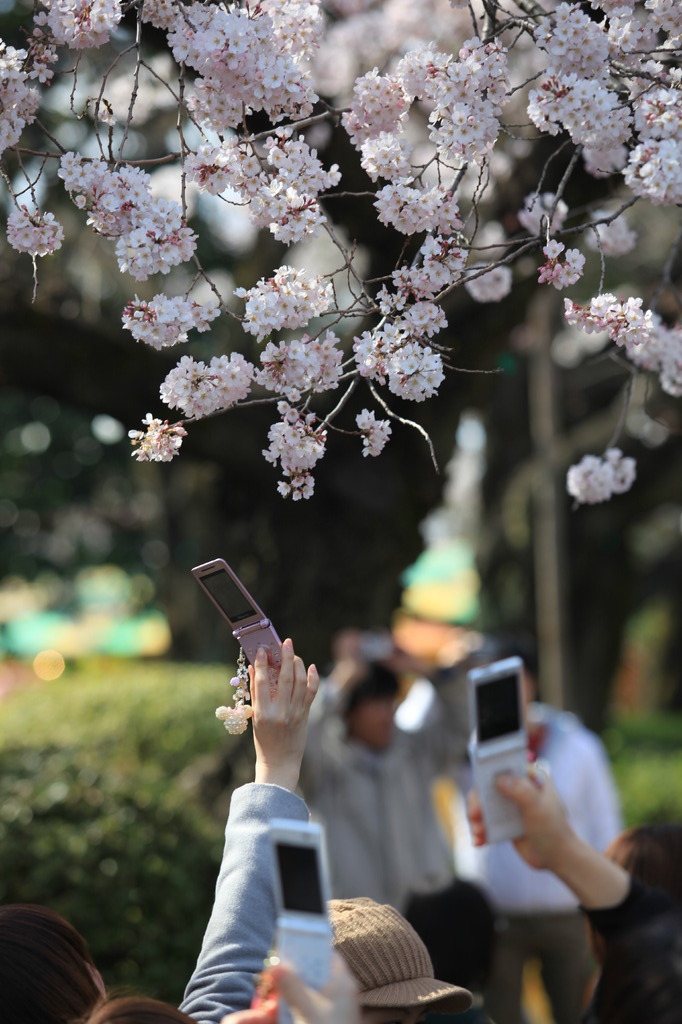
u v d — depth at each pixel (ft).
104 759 21.34
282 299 7.32
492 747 8.50
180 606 41.91
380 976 7.85
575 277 7.64
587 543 41.09
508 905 17.90
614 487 10.36
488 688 8.58
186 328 7.33
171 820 18.26
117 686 34.88
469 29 16.29
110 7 7.54
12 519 50.44
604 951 8.07
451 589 54.24
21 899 17.04
